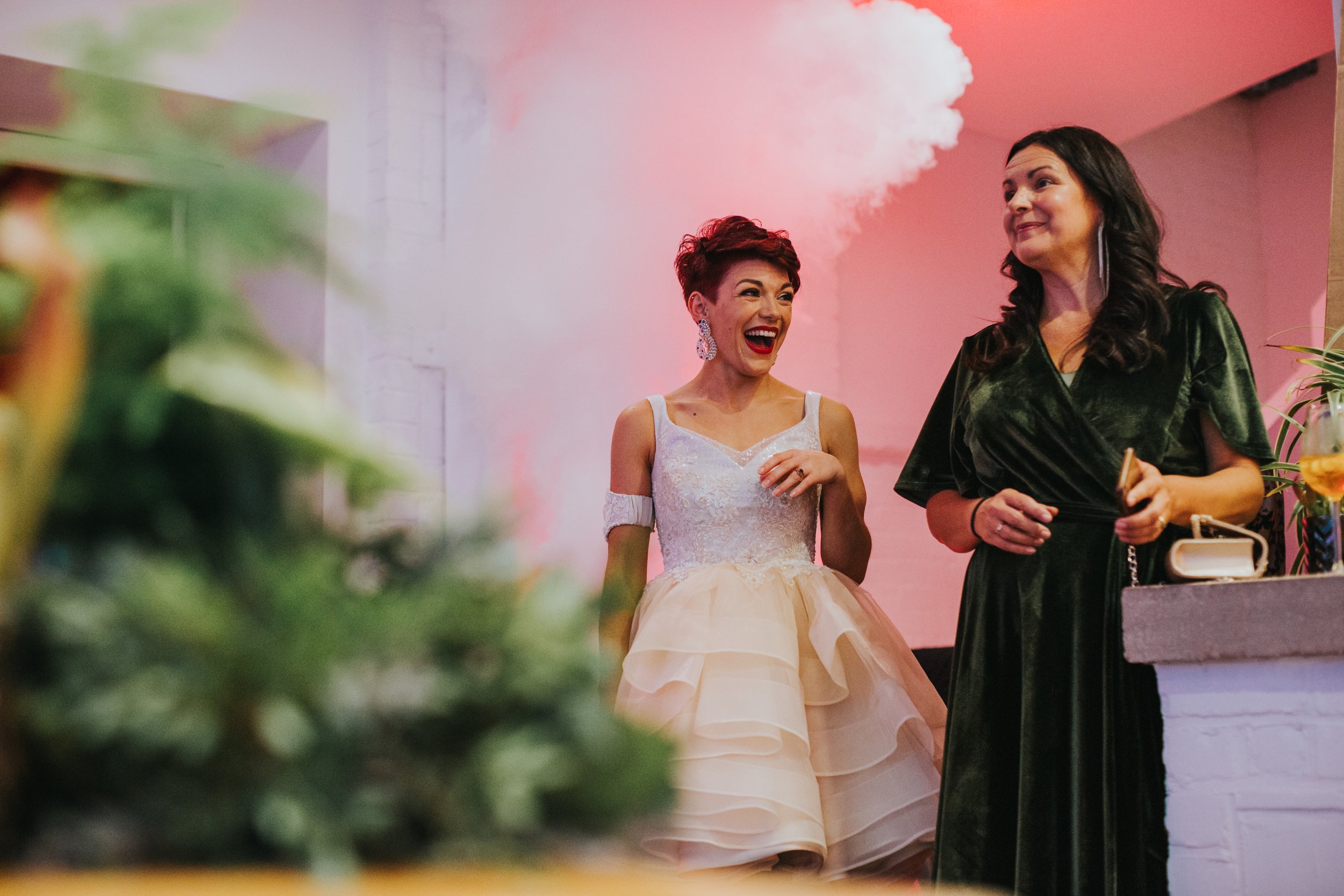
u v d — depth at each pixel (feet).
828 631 7.41
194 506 2.00
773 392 8.49
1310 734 4.35
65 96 2.06
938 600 15.87
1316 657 4.32
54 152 2.01
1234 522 5.90
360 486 2.04
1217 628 4.49
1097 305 6.63
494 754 1.89
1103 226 6.61
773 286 8.20
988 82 15.33
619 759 1.98
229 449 1.97
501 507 2.15
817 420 8.35
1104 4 13.39
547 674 1.94
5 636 1.76
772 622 7.39
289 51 11.69
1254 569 4.76
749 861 6.61
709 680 7.13
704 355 8.48
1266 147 19.66
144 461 1.96
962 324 16.53
